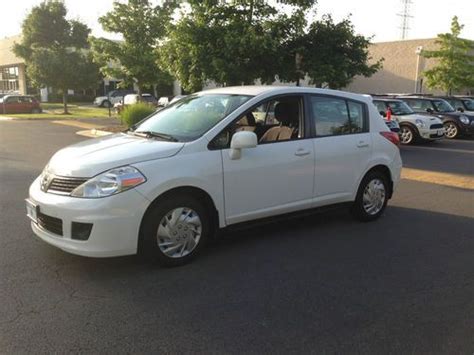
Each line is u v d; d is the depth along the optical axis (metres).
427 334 3.57
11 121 25.84
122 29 23.64
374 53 40.44
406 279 4.60
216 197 4.88
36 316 3.71
